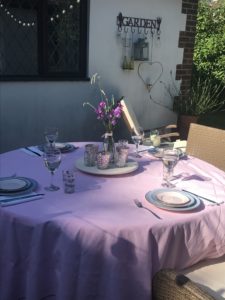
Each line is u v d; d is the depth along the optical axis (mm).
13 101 4266
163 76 5621
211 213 1774
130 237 1562
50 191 1893
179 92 5918
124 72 5117
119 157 2258
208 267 1845
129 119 4289
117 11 4832
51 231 1578
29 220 1596
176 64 5742
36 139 4527
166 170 2102
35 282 1608
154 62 5438
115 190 1954
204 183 2139
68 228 1555
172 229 1630
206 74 8219
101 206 1742
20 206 1703
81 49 4699
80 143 2904
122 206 1757
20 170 2201
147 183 2086
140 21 5082
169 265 1677
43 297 1647
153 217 1658
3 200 1747
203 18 8148
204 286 1701
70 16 4547
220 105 7742
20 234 1629
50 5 4344
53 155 2004
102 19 4730
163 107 5770
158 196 1854
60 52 4562
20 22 4289
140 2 5027
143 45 5051
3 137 4293
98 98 4938
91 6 4594
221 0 8570
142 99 5449
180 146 3590
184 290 1360
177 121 5750
